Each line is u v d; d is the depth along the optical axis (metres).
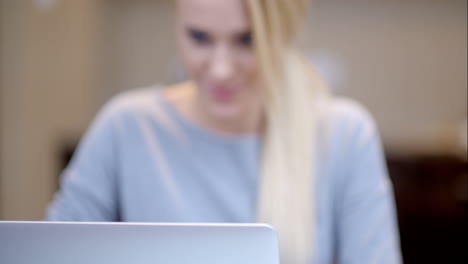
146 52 3.30
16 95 2.27
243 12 0.70
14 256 0.41
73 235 0.41
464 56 3.25
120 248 0.41
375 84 3.31
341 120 0.89
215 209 0.87
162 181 0.88
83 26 2.90
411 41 3.27
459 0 3.21
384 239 0.83
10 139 2.29
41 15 2.41
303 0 0.75
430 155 2.31
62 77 2.65
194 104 0.88
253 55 0.74
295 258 0.79
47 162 2.50
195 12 0.71
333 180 0.88
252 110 0.85
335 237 0.91
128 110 0.91
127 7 3.27
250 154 0.86
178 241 0.41
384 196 0.87
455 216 2.30
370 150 0.89
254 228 0.41
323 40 3.29
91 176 0.89
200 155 0.88
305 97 0.82
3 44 2.24
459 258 2.30
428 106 3.31
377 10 3.25
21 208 2.34
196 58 0.74
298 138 0.80
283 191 0.79
